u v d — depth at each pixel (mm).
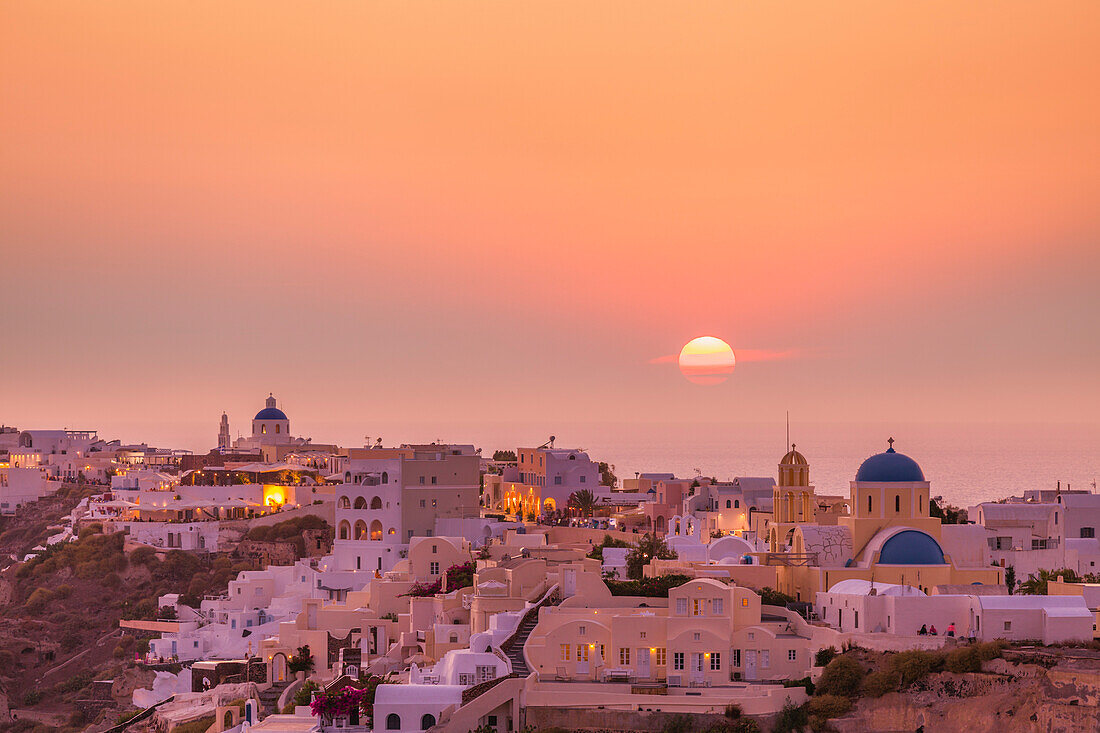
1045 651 140875
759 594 162375
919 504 173625
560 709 139500
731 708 139500
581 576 159750
